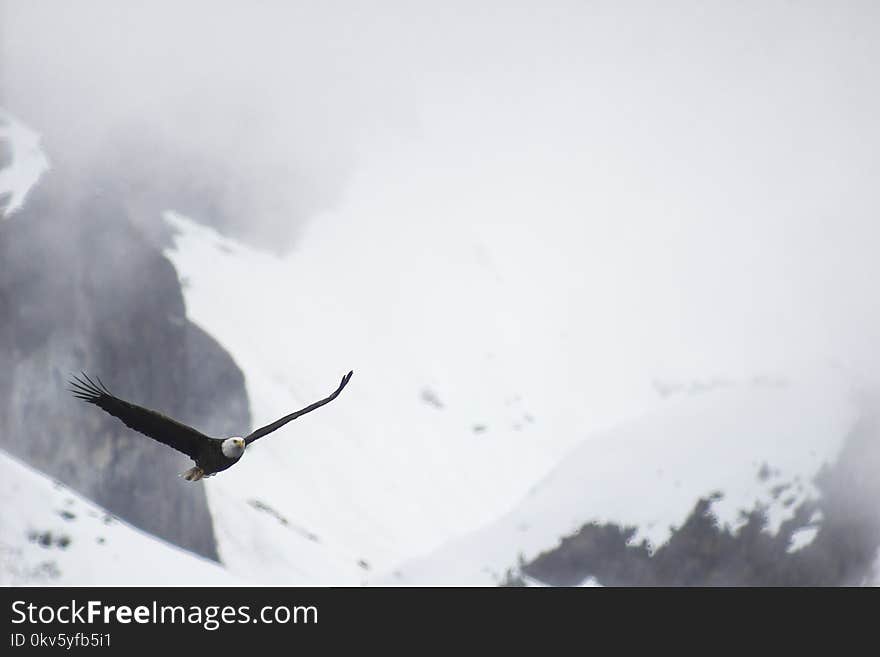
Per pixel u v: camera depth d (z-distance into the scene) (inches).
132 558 7573.8
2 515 7529.5
